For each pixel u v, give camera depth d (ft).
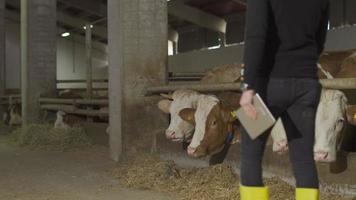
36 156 29.27
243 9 75.20
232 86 18.79
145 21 25.18
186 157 22.08
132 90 25.26
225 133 18.16
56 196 18.60
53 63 42.14
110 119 27.04
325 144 14.02
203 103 18.07
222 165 19.27
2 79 56.29
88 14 96.43
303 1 8.78
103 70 116.16
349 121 14.38
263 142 9.11
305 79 8.89
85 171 23.68
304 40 8.88
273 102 8.95
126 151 25.53
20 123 46.98
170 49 100.83
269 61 8.97
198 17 80.23
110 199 17.95
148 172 20.84
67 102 37.24
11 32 106.83
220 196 16.94
